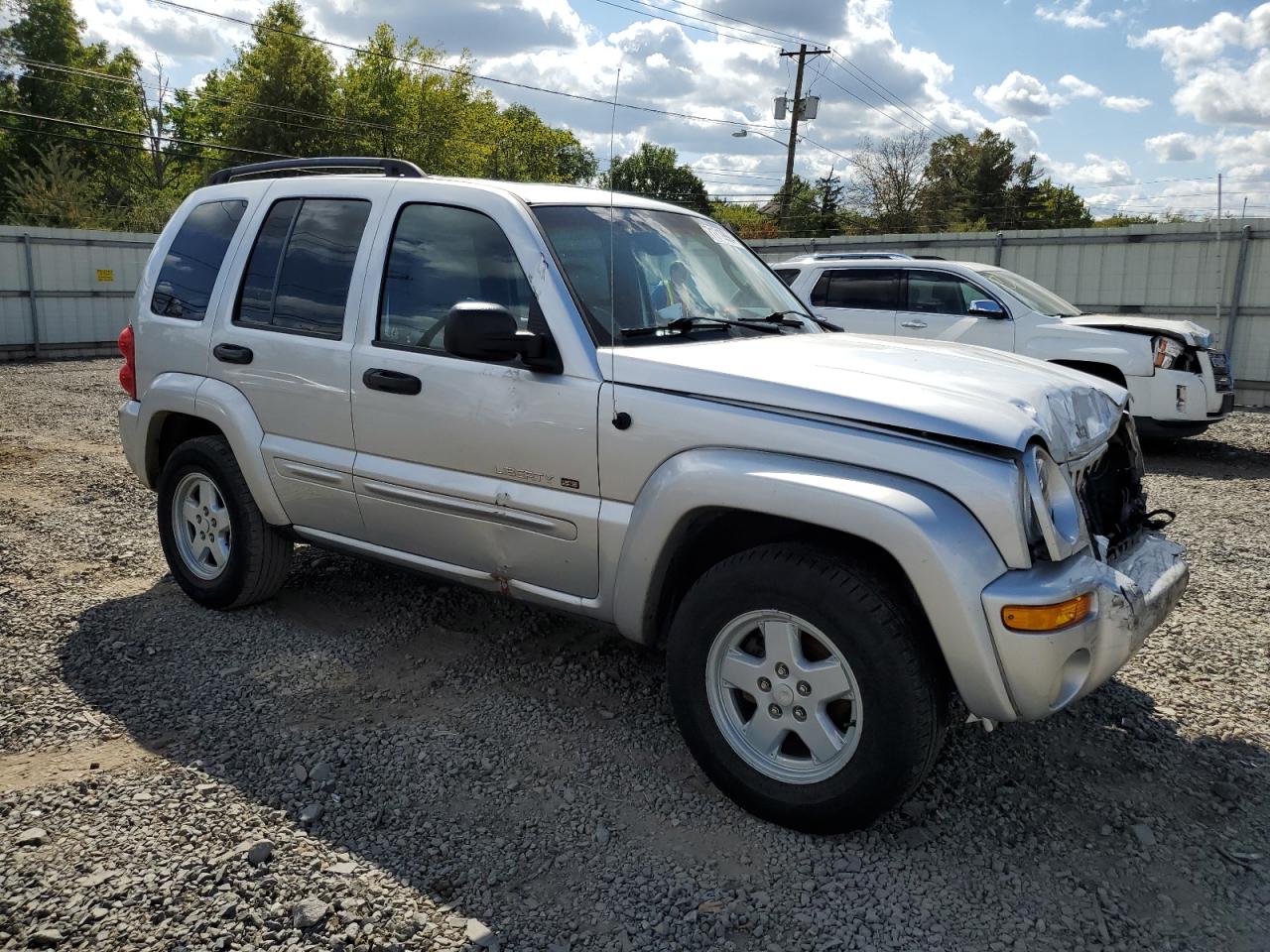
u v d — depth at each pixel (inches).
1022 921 100.9
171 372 183.5
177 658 163.8
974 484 104.4
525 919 100.3
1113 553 127.3
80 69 1690.5
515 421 133.9
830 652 110.5
